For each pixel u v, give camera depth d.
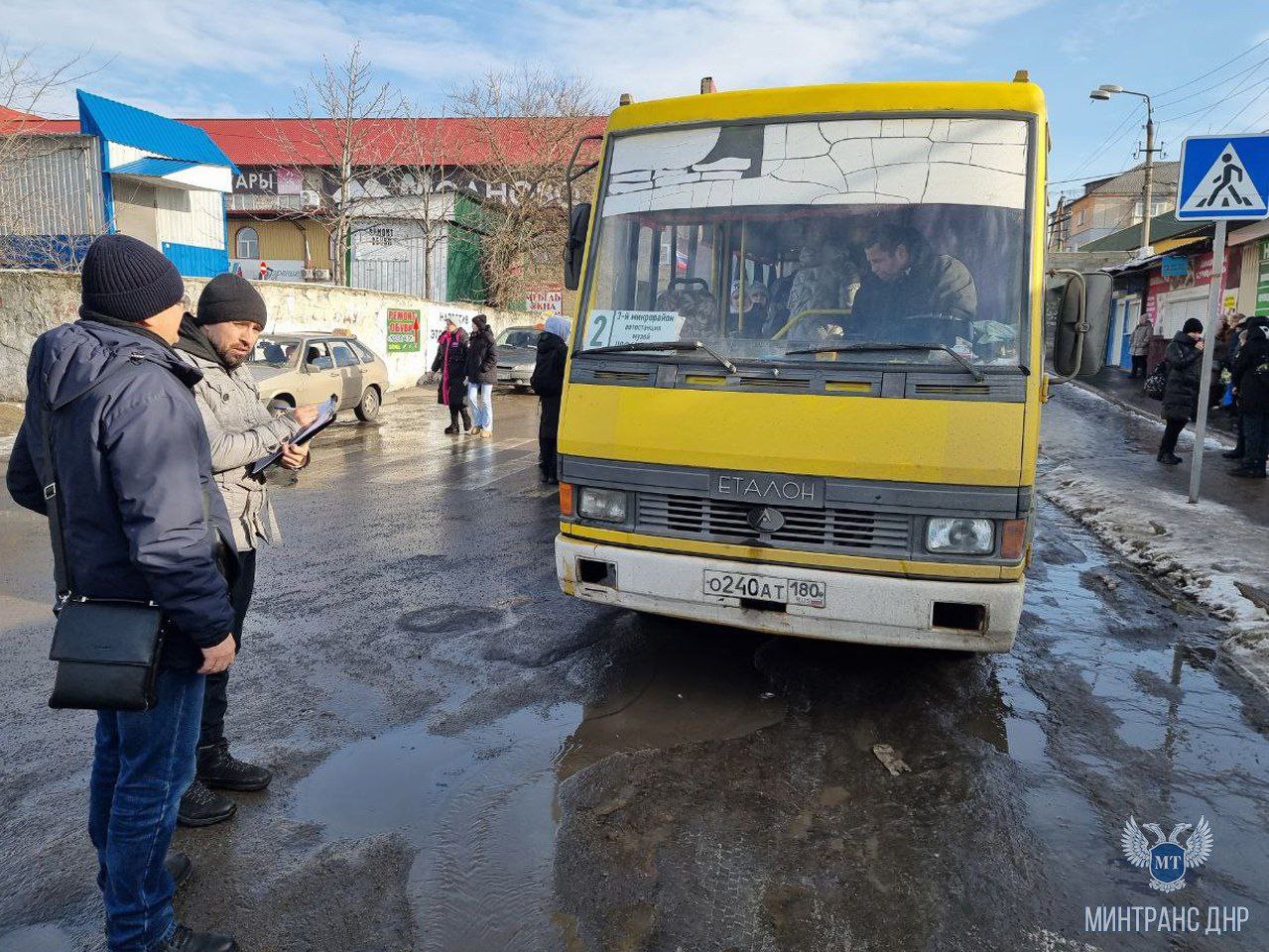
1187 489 9.38
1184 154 7.89
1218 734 4.00
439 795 3.39
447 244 31.22
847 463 3.73
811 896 2.80
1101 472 10.52
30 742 3.80
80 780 3.49
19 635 5.04
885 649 4.98
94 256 2.26
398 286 31.39
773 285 4.14
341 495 9.41
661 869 2.93
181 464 2.21
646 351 4.17
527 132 33.75
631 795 3.39
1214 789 3.52
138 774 2.37
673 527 4.06
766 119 4.31
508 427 15.64
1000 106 4.09
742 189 4.27
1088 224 64.12
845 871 2.94
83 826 3.18
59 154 20.48
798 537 3.86
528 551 7.07
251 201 35.25
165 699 2.35
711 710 4.17
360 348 15.75
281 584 6.11
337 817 3.24
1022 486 3.63
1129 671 4.71
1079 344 4.09
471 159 34.94
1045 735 3.96
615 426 4.12
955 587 3.67
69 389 2.19
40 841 3.08
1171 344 10.99
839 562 3.79
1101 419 15.90
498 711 4.14
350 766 3.62
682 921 2.68
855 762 3.68
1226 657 4.91
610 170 4.55
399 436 14.30
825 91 4.25
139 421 2.15
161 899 2.46
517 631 5.20
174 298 2.35
